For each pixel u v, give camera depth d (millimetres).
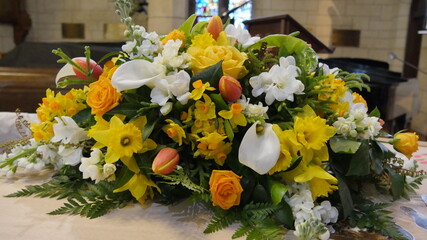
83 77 963
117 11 954
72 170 947
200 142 853
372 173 931
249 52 924
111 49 2645
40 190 917
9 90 1771
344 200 822
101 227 794
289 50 973
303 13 6043
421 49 5312
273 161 792
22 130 1243
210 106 830
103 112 844
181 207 875
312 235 739
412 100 3926
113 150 828
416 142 903
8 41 5656
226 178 791
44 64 2762
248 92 896
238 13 5582
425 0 5324
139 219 827
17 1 5535
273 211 802
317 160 856
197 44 917
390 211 883
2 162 1007
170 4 4070
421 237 797
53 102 921
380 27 6082
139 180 852
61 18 6008
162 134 883
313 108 902
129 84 821
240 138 877
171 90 823
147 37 922
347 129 853
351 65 3730
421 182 1039
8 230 773
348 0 6031
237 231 775
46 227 788
